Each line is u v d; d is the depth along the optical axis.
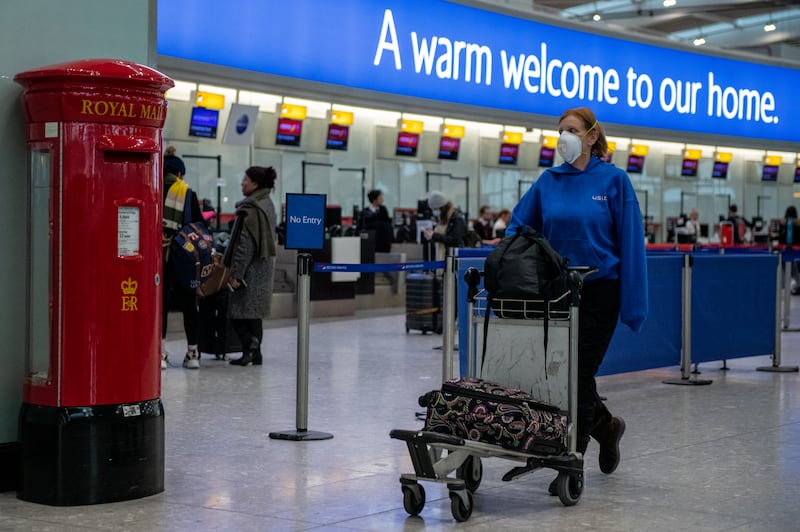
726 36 29.09
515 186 28.53
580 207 5.19
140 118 4.77
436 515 4.63
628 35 25.11
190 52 16.67
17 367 5.01
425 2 20.59
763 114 29.17
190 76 16.72
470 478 5.11
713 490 5.18
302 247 6.48
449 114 21.25
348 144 24.67
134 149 4.75
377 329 14.17
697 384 9.31
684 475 5.54
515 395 4.76
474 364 5.23
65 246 4.70
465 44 21.45
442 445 4.54
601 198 5.18
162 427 4.98
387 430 6.74
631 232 5.16
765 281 10.27
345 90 19.17
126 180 4.78
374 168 25.25
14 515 4.52
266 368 9.86
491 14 21.95
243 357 10.06
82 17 5.28
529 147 28.61
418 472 4.59
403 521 4.51
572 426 4.93
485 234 20.56
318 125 23.83
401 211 24.88
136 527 4.33
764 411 7.80
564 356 4.93
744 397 8.54
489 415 4.68
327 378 9.25
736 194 33.62
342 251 16.14
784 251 14.76
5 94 4.98
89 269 4.70
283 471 5.49
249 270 9.88
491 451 4.64
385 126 25.23
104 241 4.72
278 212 23.31
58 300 4.70
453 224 13.56
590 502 4.92
